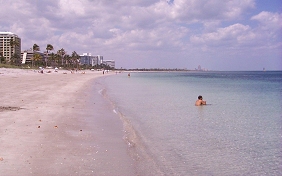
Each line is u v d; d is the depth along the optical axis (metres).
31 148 7.80
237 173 6.77
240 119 14.42
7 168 6.25
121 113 15.76
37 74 71.25
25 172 6.09
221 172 6.83
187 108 18.53
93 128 11.25
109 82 57.94
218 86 46.03
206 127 12.20
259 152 8.49
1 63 106.94
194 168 7.05
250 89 38.81
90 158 7.40
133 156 7.85
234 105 20.52
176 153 8.27
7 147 7.73
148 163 7.32
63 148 8.08
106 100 21.92
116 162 7.25
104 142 9.17
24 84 33.25
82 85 39.44
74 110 15.61
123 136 10.17
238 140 9.95
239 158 7.90
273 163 7.51
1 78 44.16
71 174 6.17
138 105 19.73
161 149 8.66
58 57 162.38
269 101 23.36
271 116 15.50
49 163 6.74
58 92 25.72
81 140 9.18
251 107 19.41
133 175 6.43
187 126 12.37
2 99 18.17
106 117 14.08
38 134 9.40
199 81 67.56
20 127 10.24
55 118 12.60
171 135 10.55
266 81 68.12
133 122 13.15
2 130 9.62
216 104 21.08
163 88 40.00
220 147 9.00
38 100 18.75
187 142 9.55
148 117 14.66
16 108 14.66
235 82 62.53
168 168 7.00
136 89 37.25
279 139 10.16
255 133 11.12
